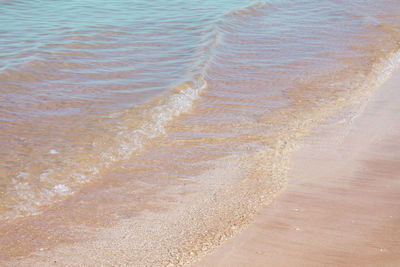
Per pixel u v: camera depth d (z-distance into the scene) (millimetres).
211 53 12383
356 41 14133
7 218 5785
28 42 13000
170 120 8727
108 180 6738
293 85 10633
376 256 4852
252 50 13125
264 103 9625
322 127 8492
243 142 7930
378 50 13195
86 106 9023
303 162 7191
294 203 6027
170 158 7387
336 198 6137
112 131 8031
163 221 5738
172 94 9633
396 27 15641
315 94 10125
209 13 16828
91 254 5109
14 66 10945
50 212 5957
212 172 6969
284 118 8906
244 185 6559
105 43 13242
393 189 6359
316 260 4812
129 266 4863
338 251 4961
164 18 16234
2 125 8039
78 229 5609
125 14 16781
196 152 7594
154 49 12883
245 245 5133
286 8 18297
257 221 5617
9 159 6965
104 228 5629
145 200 6238
